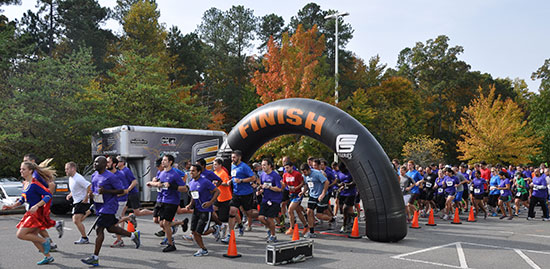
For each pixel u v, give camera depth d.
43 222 6.71
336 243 8.79
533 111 38.91
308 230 9.79
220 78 50.72
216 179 7.68
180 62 45.19
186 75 44.12
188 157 15.97
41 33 41.53
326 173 11.35
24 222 6.55
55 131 18.59
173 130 15.55
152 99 24.19
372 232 8.89
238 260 7.05
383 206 8.77
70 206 13.29
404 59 70.56
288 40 23.83
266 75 23.45
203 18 57.06
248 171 9.02
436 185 14.01
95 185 6.81
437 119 56.47
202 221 7.30
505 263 6.99
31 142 18.23
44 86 19.23
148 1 44.16
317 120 9.65
